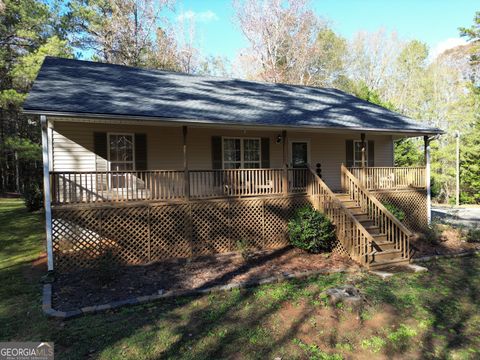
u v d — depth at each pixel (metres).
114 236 8.73
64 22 23.66
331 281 7.30
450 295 6.68
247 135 13.02
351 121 11.90
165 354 4.37
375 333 5.07
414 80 37.59
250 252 9.48
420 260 9.06
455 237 11.57
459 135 24.91
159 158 11.40
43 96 8.41
